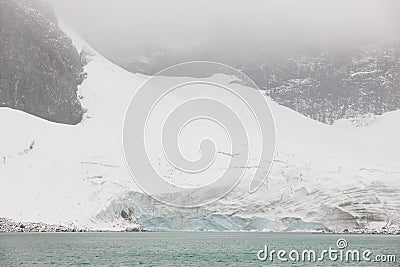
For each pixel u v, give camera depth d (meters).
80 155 165.38
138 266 87.81
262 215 162.75
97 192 152.88
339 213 162.25
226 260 96.56
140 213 155.50
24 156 157.75
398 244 126.62
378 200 165.62
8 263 86.19
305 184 170.62
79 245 110.75
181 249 109.62
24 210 139.00
